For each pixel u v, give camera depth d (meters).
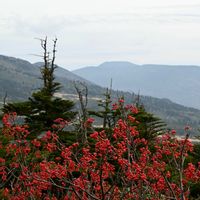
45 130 26.92
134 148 10.98
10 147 12.53
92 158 10.34
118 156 10.86
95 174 10.48
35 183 11.35
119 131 10.93
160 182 10.38
